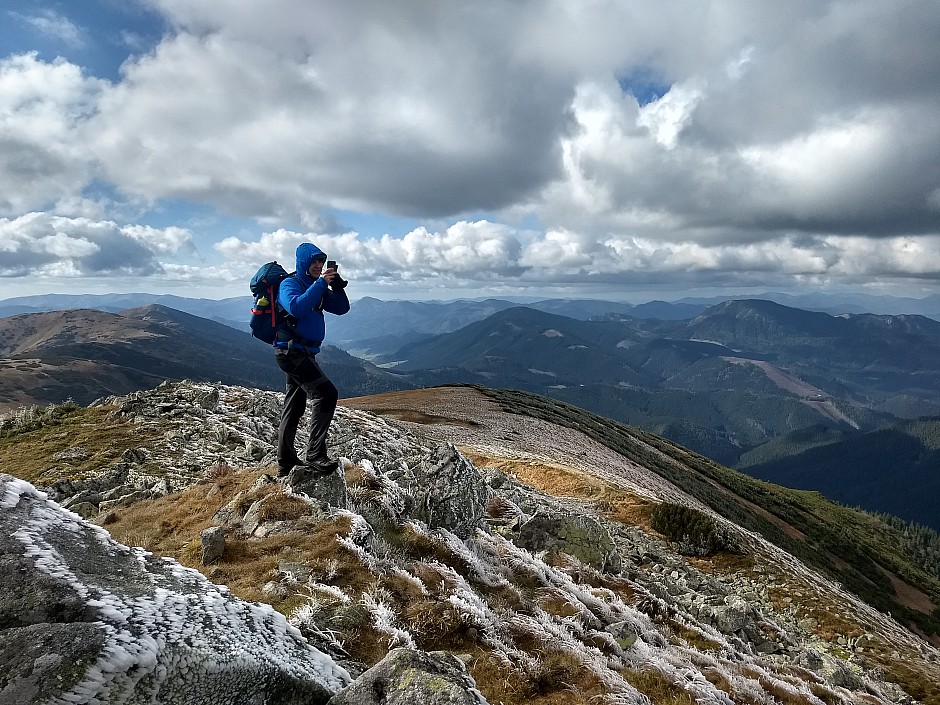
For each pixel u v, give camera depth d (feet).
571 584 39.32
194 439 72.13
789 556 134.92
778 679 38.06
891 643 87.30
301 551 27.22
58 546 12.98
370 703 12.83
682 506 122.11
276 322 30.22
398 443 115.65
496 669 23.06
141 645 10.52
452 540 35.17
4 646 9.58
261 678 12.26
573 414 394.93
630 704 22.98
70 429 72.95
